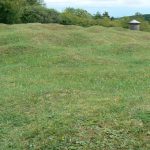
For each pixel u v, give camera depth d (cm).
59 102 936
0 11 2892
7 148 702
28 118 837
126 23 3959
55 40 1916
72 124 739
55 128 729
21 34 1908
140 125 720
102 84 1123
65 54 1540
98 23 3747
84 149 660
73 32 2088
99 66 1397
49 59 1483
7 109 906
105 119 750
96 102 893
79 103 905
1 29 2219
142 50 1766
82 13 4138
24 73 1299
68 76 1234
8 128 796
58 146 674
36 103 939
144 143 673
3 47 1639
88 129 713
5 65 1458
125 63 1467
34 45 1678
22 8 3170
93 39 2042
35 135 726
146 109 794
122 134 696
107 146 666
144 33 2644
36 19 3334
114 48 1775
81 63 1445
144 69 1322
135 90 1030
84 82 1152
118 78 1192
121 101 888
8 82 1171
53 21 3428
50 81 1173
